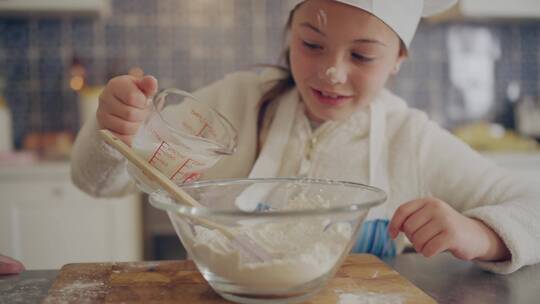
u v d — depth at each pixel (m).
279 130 1.02
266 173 0.99
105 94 0.80
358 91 0.89
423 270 0.73
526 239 0.72
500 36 2.60
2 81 2.33
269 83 1.09
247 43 2.48
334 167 0.99
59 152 2.22
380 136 1.01
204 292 0.60
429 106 2.59
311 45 0.87
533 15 2.32
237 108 1.10
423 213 0.72
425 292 0.64
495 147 2.32
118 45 2.42
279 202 0.72
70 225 2.00
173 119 0.76
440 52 2.58
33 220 1.98
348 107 0.91
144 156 0.69
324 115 0.93
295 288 0.55
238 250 0.55
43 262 1.99
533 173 2.18
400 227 0.74
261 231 0.57
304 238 0.57
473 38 2.59
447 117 2.61
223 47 2.47
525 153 2.18
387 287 0.62
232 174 1.05
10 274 0.70
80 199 2.00
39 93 2.40
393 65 0.93
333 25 0.82
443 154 1.00
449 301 0.61
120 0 2.41
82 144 0.95
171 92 0.77
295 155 1.01
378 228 0.95
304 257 0.55
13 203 1.96
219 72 2.48
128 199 2.03
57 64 2.40
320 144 1.01
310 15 0.84
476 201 0.93
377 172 0.99
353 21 0.82
